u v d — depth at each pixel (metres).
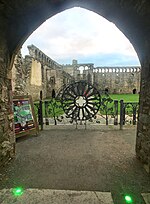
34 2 2.75
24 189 2.59
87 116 6.91
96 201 2.30
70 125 6.98
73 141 4.97
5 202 2.30
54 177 2.95
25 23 3.18
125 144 4.66
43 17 3.22
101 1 2.97
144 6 2.39
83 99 6.84
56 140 5.09
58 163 3.51
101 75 30.25
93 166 3.36
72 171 3.16
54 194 2.46
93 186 2.66
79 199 2.34
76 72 30.73
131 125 6.83
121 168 3.26
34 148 4.42
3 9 2.59
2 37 3.02
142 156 3.36
